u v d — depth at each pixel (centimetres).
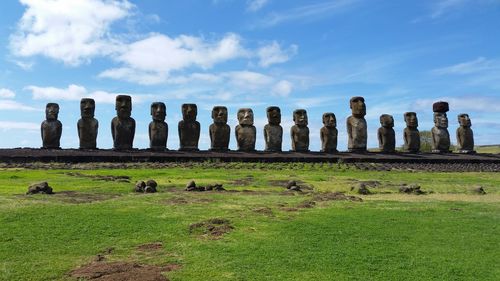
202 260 1147
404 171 3866
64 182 2495
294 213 1694
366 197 2239
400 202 2017
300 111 4753
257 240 1323
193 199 1959
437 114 5150
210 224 1473
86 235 1347
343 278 1039
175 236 1359
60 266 1097
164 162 3847
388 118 4881
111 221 1493
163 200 1909
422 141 7375
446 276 1055
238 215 1628
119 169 3400
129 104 4297
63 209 1623
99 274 1042
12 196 1905
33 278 1026
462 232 1438
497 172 4091
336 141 4766
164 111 4428
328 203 1947
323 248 1252
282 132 4731
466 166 4316
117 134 4247
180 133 4444
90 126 4162
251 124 4641
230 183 2709
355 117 4856
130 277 1027
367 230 1448
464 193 2438
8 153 3619
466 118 5253
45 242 1278
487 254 1216
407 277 1049
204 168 3622
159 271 1072
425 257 1187
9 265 1100
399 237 1372
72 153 3788
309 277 1041
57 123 4141
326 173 3475
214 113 4553
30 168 3325
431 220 1602
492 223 1564
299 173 3416
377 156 4475
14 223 1430
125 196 2016
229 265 1111
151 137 4372
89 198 1934
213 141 4534
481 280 1033
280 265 1116
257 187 2544
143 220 1520
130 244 1280
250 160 4119
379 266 1117
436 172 3900
